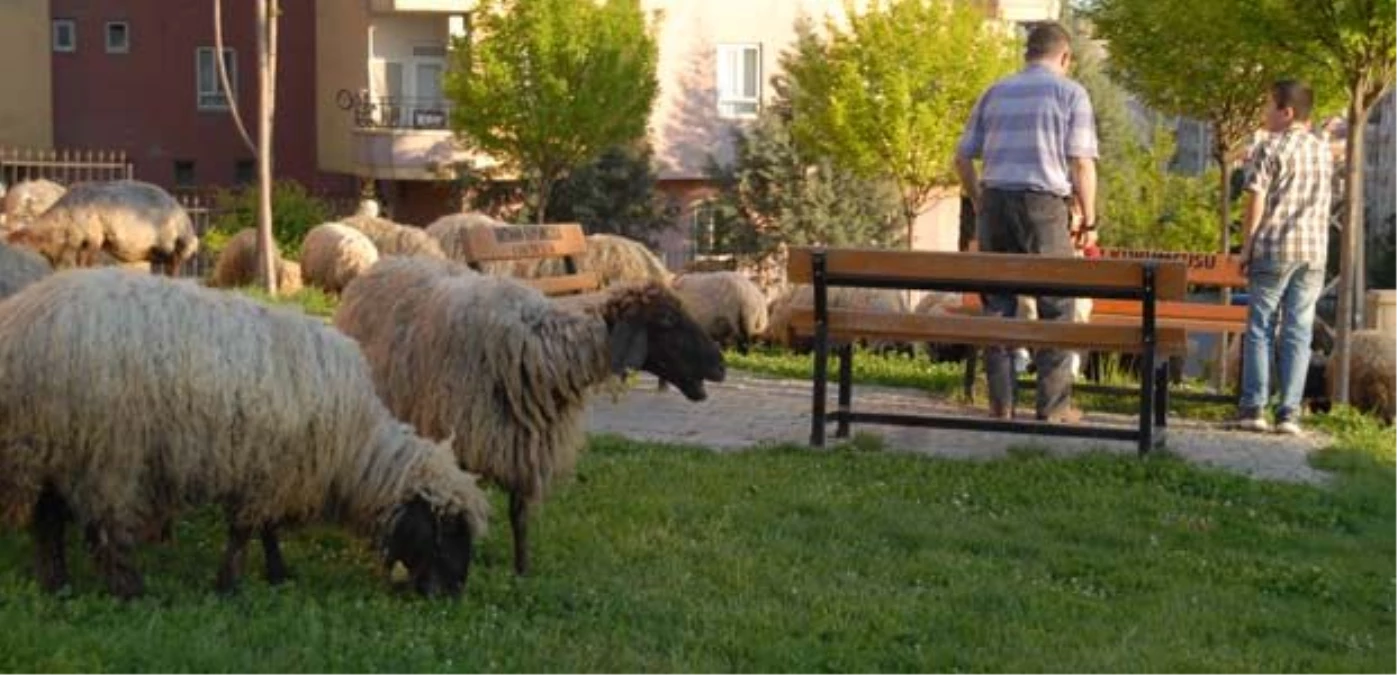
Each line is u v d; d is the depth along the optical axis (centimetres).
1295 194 1091
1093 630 678
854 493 891
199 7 3753
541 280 1114
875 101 2903
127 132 3753
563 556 750
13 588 628
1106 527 841
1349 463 1016
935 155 2916
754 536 801
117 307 611
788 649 624
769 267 3148
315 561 717
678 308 722
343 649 586
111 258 1850
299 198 2964
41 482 612
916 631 658
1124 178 3738
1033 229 1045
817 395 1010
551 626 641
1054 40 1058
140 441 612
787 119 3219
